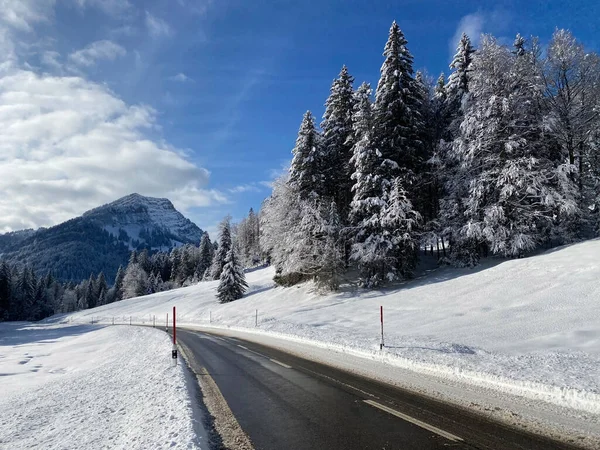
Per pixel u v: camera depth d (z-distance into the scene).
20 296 112.19
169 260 152.75
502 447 4.98
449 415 6.34
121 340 29.27
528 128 27.14
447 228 29.73
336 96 38.12
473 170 28.42
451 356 10.54
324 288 34.84
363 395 7.84
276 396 8.14
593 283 17.61
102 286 147.12
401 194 28.75
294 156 38.06
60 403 9.73
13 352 30.89
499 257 29.11
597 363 8.70
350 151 35.81
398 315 21.53
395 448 5.09
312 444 5.35
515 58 27.84
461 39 34.22
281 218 42.53
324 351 14.52
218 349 17.45
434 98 36.94
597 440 5.06
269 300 42.06
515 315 16.33
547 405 6.57
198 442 5.23
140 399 8.40
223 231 90.19
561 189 25.31
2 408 10.49
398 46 31.20
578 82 28.28
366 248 29.88
